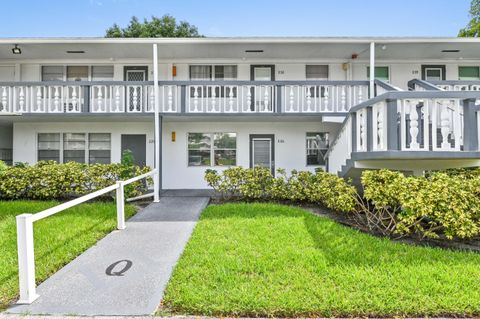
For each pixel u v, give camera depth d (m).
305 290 3.28
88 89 10.01
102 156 11.51
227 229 5.57
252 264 3.94
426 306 2.98
